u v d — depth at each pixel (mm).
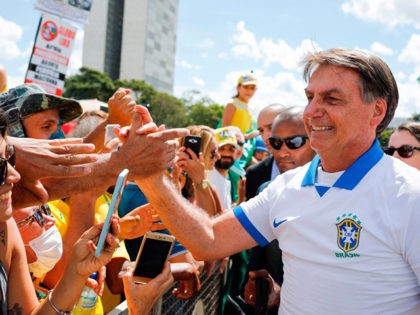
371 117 1721
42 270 1945
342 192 1699
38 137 2287
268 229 2049
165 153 1872
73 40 6230
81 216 2043
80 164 1604
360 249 1634
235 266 3721
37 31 5895
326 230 1707
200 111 97375
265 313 2604
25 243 1871
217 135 4074
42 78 5977
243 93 6883
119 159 1797
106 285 2451
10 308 1483
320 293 1711
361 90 1674
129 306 1963
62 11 6031
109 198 2850
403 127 3781
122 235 2422
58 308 1522
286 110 3279
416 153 3713
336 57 1674
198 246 2039
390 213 1614
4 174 1311
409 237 1581
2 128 1376
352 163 1750
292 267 1819
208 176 3266
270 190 2041
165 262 1998
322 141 1736
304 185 1826
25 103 2219
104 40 123500
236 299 3686
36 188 1595
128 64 123938
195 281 2455
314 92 1739
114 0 125375
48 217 1979
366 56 1677
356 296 1646
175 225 2023
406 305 1632
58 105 2305
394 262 1616
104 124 2693
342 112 1684
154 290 1936
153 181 1962
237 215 2078
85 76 86500
